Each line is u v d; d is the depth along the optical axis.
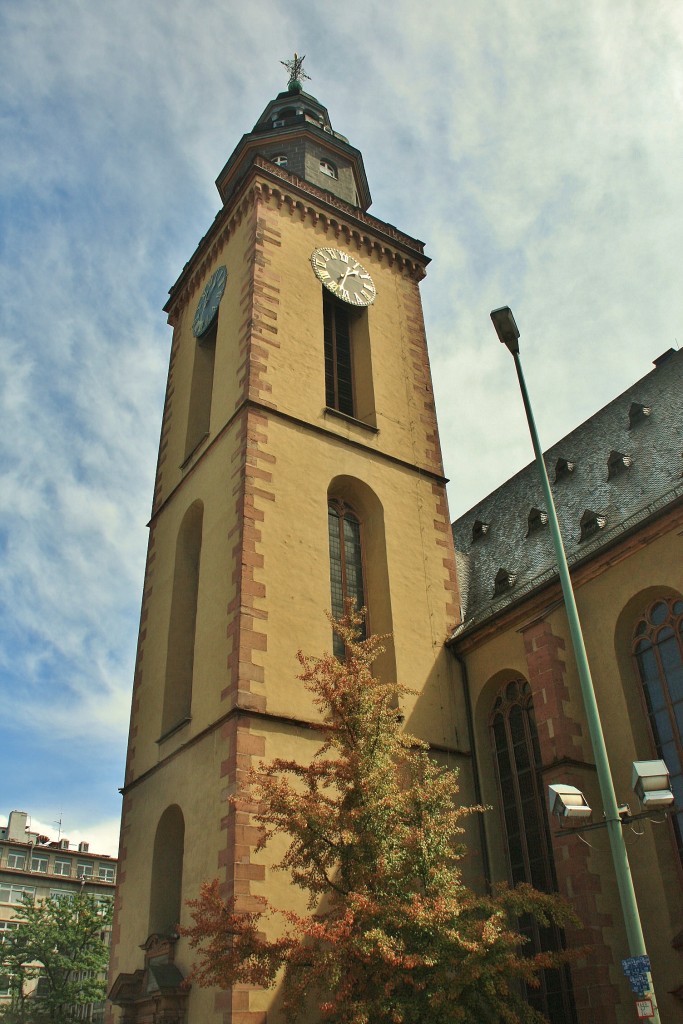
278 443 25.56
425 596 25.92
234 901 17.53
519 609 23.28
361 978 13.20
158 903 21.55
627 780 19.00
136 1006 19.88
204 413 31.62
